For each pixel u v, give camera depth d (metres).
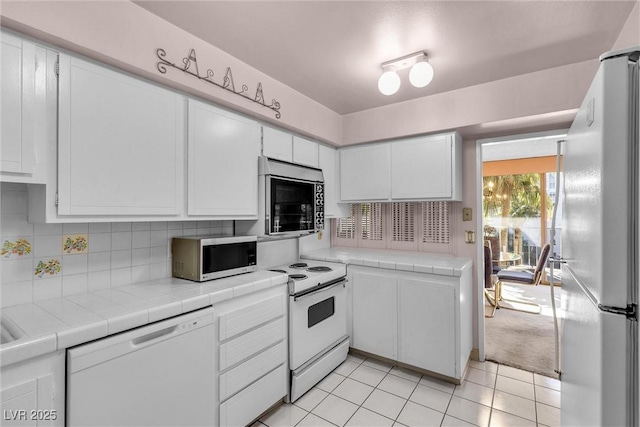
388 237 3.26
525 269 5.04
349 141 3.06
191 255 1.91
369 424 1.92
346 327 2.78
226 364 1.71
